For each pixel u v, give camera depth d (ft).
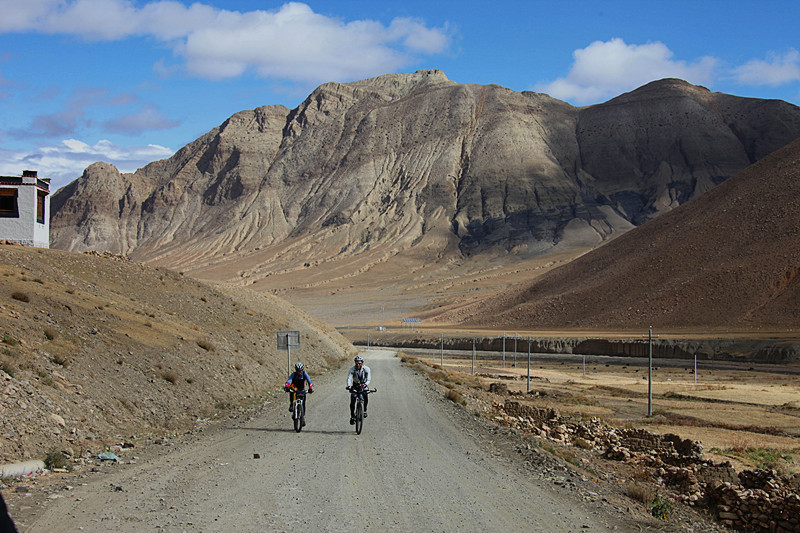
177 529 27.71
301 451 47.55
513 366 310.04
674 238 472.03
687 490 51.34
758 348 307.78
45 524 27.68
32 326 61.98
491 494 36.91
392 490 36.40
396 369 175.42
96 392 55.93
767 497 45.21
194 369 79.77
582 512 34.63
